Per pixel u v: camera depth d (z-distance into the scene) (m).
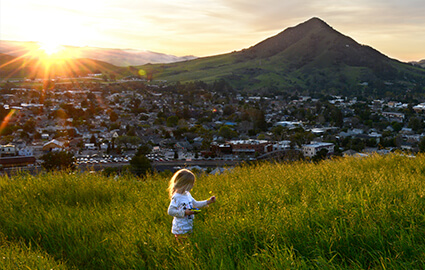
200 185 8.96
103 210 7.08
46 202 7.93
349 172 8.43
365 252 4.12
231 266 4.04
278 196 6.56
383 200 5.25
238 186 8.00
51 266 4.59
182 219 5.23
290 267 3.72
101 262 4.86
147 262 4.64
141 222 5.93
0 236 5.91
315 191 6.73
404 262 3.73
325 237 4.35
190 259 4.29
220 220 5.34
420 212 4.84
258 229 4.82
